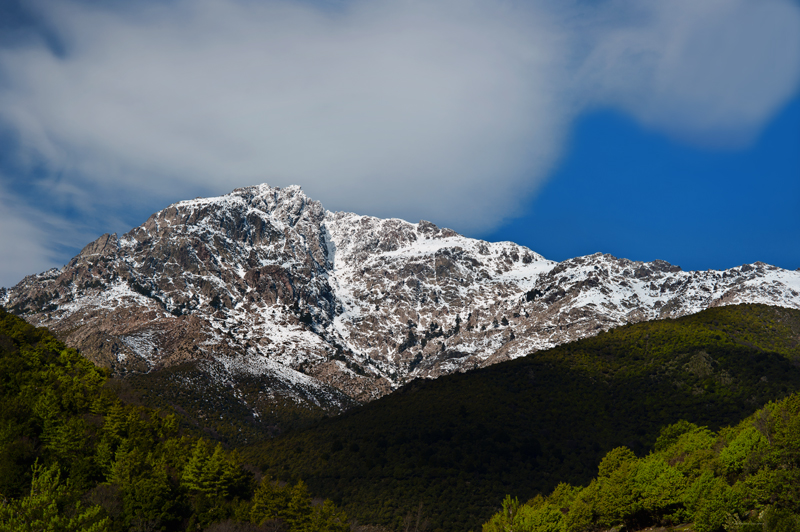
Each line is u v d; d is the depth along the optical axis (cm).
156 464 13462
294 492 13888
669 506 9869
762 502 8869
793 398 10606
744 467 9956
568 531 10681
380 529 16075
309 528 13175
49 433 12744
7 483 10431
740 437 10650
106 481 12450
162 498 11969
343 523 14225
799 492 8406
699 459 10962
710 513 8806
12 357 16325
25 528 6981
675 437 16250
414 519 16238
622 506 10069
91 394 16250
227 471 14062
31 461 11881
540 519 10962
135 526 11088
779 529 7675
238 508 13262
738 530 8256
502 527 11606
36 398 13862
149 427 16112
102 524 7662
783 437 9762
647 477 10256
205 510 12850
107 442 13700
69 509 8831
